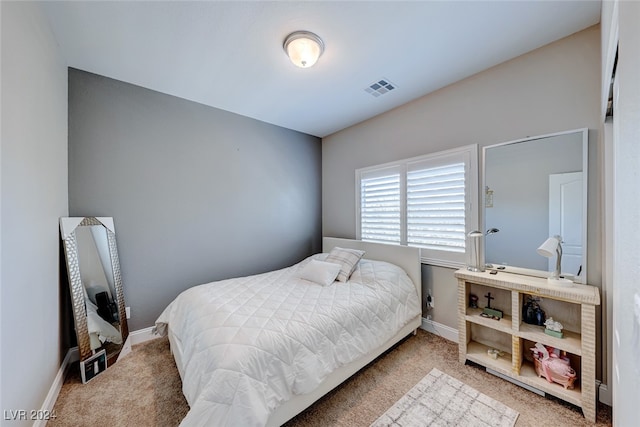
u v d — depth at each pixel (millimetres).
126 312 2486
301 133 3998
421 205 2852
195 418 1180
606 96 1417
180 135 2844
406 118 3004
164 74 2395
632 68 569
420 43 1984
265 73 2385
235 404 1221
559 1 1592
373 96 2834
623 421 737
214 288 2271
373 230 3416
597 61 1787
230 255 3232
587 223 1809
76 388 1898
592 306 1577
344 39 1935
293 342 1546
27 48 1439
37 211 1563
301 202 3990
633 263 586
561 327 1799
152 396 1818
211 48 2041
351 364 1887
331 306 1942
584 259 1813
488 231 2316
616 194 940
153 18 1729
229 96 2824
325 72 2375
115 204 2457
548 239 1825
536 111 2057
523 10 1669
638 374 546
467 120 2471
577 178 1859
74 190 2246
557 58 1957
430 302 2766
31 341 1441
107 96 2420
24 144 1394
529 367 1972
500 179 2244
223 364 1307
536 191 2047
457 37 1924
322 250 4164
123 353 2340
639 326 523
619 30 711
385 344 2221
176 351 1960
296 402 1521
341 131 3885
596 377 1752
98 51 2061
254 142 3453
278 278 2664
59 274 1987
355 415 1635
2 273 1146
